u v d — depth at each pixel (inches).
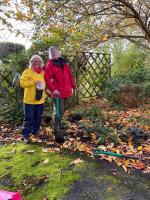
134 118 144.9
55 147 109.2
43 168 93.9
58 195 80.4
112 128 122.2
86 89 199.9
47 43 151.5
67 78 110.7
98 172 90.7
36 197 80.6
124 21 151.9
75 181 86.1
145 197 78.5
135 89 184.1
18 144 114.3
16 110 141.8
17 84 151.6
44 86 112.1
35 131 119.9
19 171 93.4
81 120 136.5
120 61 248.4
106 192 80.9
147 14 145.3
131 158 99.8
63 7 117.3
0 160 101.5
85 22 128.6
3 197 52.3
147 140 114.3
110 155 101.4
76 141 112.3
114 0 124.3
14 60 167.5
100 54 210.7
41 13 113.2
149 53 244.1
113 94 184.2
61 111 110.5
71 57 180.5
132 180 86.5
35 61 109.9
